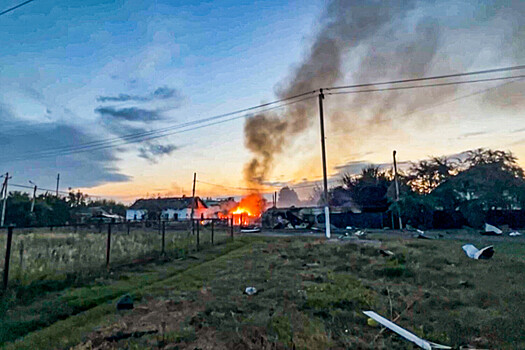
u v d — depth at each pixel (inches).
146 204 1975.9
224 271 300.5
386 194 1066.1
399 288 221.9
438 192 883.4
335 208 1101.7
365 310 173.8
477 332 138.9
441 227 864.9
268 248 473.4
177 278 268.5
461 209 843.4
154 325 155.2
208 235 630.5
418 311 170.9
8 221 1291.8
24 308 176.6
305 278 261.6
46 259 303.7
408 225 905.5
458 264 309.3
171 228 950.4
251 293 215.3
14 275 229.5
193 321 160.1
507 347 123.1
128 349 126.9
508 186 785.6
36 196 1483.8
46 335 142.9
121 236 585.0
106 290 222.1
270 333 141.5
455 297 196.5
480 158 898.1
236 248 486.9
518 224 780.0
